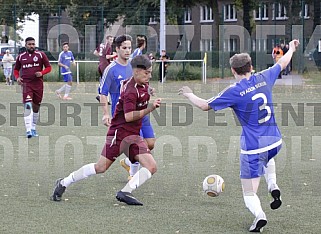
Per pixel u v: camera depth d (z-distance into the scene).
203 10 84.19
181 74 55.53
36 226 11.34
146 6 62.38
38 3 60.56
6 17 58.81
